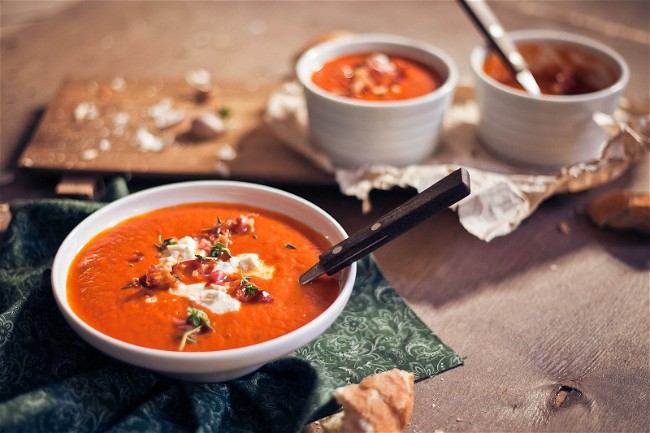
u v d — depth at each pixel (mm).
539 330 637
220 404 557
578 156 766
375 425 521
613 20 1086
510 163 783
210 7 1131
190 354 518
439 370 595
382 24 1080
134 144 796
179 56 988
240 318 550
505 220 707
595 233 735
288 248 611
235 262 588
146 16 1095
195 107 862
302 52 891
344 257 570
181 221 633
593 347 624
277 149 796
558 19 1078
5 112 867
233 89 898
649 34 1041
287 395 575
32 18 1122
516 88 823
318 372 569
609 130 729
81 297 568
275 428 550
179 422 553
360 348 606
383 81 797
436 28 1071
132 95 877
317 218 632
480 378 596
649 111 831
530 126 749
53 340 596
